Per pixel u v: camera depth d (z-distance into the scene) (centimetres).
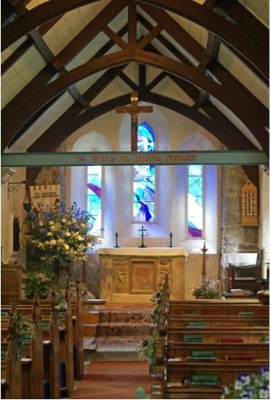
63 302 1023
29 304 1323
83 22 1318
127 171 1861
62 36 1284
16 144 1536
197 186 1848
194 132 1811
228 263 1703
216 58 1330
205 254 1808
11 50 1174
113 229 1842
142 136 1856
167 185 1847
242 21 1066
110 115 1825
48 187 1576
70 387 999
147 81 1748
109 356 1268
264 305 1098
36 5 1162
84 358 1267
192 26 1296
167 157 1259
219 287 1736
